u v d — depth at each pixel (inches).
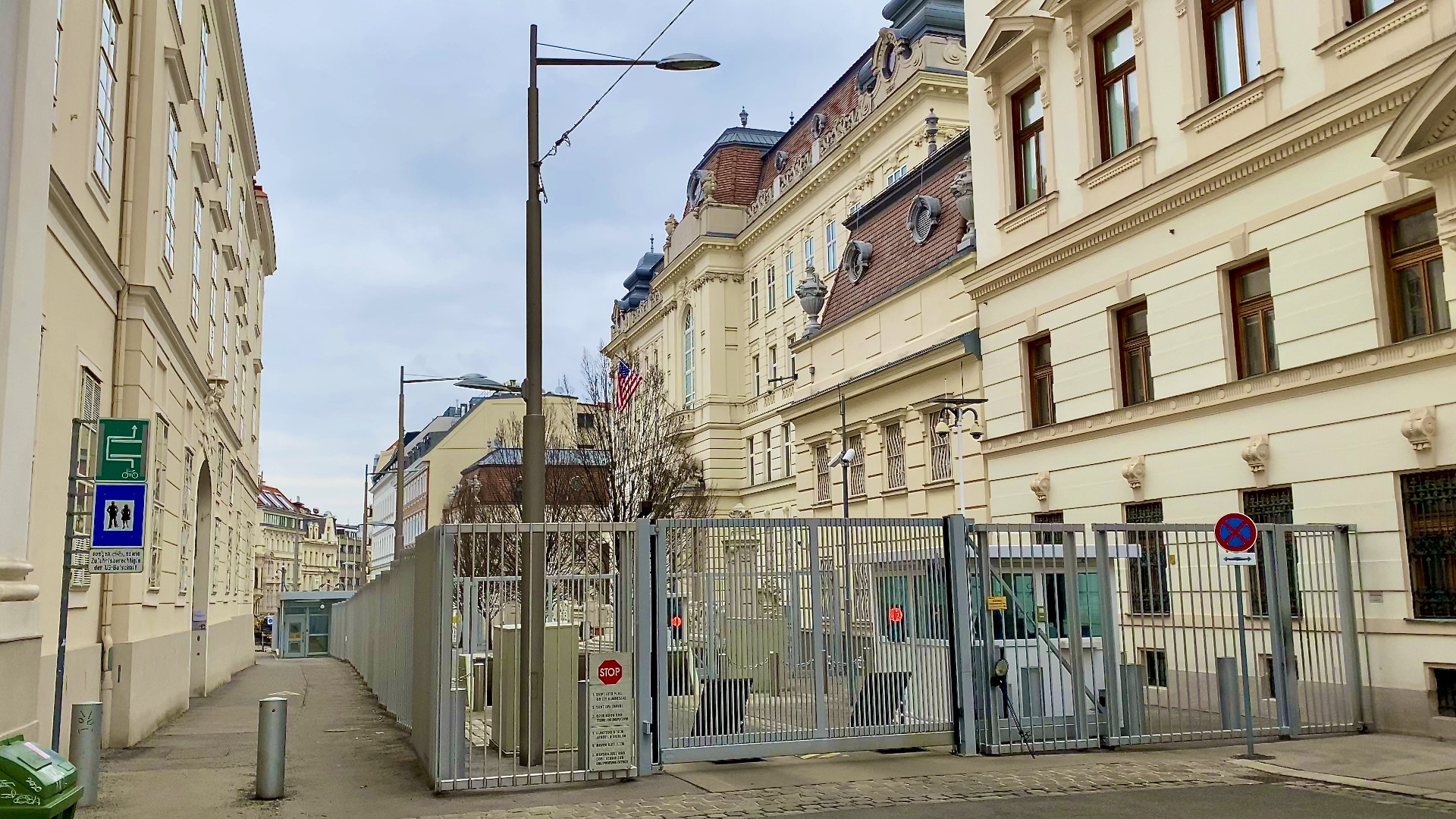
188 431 810.8
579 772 423.2
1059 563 506.6
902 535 491.5
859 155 1574.8
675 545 456.8
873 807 370.3
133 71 610.2
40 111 353.1
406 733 625.3
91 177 510.3
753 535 466.9
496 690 536.1
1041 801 377.7
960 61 1408.7
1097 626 511.5
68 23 462.6
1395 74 512.7
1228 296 620.7
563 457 1424.7
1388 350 514.0
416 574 509.0
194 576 940.0
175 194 716.0
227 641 1191.6
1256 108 597.3
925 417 968.9
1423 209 515.2
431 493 3481.8
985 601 488.4
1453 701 491.2
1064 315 756.0
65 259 464.1
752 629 463.8
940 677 489.1
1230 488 604.1
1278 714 513.7
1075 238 735.7
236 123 1129.4
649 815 363.3
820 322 1317.7
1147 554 515.5
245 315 1354.6
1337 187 547.8
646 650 443.2
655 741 443.8
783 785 411.2
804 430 1220.5
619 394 1320.1
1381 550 519.2
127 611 585.6
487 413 3565.5
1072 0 735.7
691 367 2094.0
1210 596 515.8
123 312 590.6
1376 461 520.7
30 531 413.1
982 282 847.1
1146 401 675.4
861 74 1619.1
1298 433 564.1
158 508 671.1
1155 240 671.1
